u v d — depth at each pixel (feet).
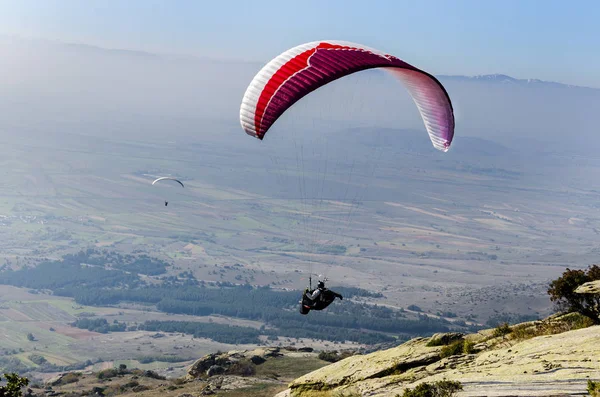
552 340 72.18
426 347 88.99
